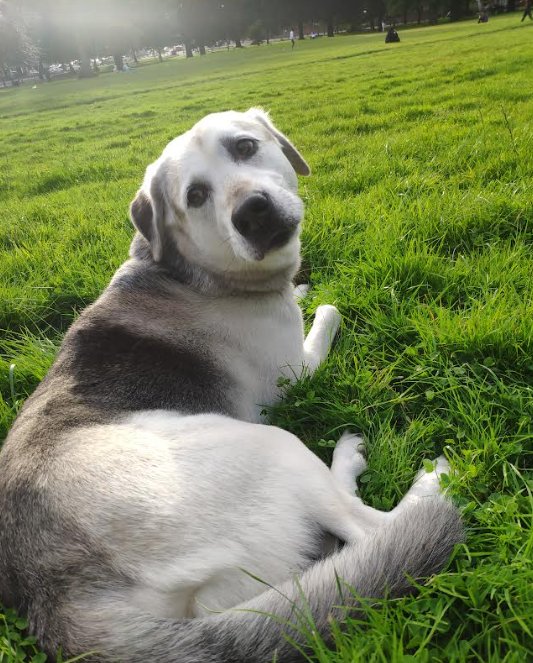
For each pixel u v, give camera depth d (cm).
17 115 529
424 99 209
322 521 39
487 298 61
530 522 38
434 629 32
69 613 33
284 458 41
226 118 58
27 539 36
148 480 38
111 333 52
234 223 51
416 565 35
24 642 34
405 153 129
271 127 66
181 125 267
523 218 79
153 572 34
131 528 35
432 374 55
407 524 36
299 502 39
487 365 53
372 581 34
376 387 55
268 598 33
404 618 33
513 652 30
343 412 52
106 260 94
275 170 57
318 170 132
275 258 54
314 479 40
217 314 55
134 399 46
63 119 417
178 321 54
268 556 37
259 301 57
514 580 34
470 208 83
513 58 288
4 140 329
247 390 54
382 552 35
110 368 49
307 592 33
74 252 100
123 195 142
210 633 32
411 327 61
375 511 40
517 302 60
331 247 84
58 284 88
